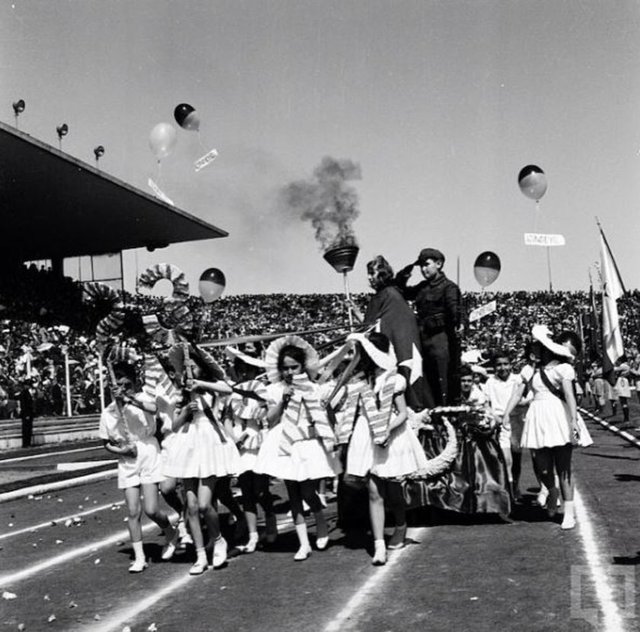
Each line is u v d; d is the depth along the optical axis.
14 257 46.91
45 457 20.77
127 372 7.07
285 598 5.79
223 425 7.06
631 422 23.50
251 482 7.64
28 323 33.72
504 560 6.50
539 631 4.69
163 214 38.19
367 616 5.21
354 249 9.17
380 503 6.76
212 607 5.69
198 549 6.80
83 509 11.16
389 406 6.73
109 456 19.56
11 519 10.52
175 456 6.78
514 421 9.84
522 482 11.76
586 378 34.06
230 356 8.15
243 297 76.31
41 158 27.27
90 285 7.59
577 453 15.57
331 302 71.06
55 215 36.84
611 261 15.85
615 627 4.66
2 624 5.58
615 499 9.52
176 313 7.11
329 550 7.38
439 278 9.21
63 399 32.75
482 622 4.93
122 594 6.23
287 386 7.22
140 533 7.09
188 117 19.17
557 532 7.57
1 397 28.53
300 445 7.09
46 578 6.95
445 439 8.34
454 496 8.11
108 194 33.44
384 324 8.47
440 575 6.15
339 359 7.50
